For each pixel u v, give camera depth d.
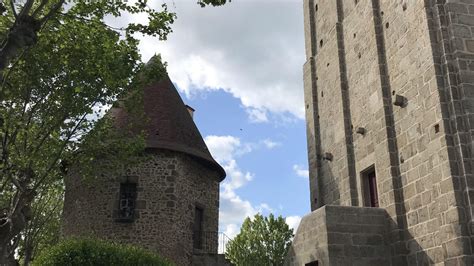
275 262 37.91
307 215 12.91
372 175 13.95
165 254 17.72
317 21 18.47
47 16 8.16
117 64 12.98
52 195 22.25
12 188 14.52
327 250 11.73
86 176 15.65
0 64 7.40
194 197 19.92
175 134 20.09
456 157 10.52
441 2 11.67
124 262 14.19
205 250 19.88
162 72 14.91
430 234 10.91
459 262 9.91
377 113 13.44
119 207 18.23
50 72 12.83
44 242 24.38
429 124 11.28
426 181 11.24
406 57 12.53
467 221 10.04
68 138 13.84
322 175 16.58
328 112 16.59
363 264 11.80
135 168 18.61
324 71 17.27
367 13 14.60
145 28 12.22
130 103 15.21
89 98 13.42
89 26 12.45
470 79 10.92
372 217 12.28
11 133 13.06
